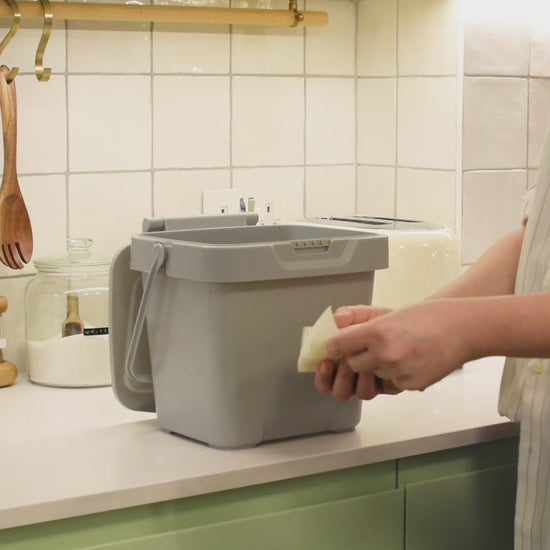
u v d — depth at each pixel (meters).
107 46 1.75
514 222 1.90
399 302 1.66
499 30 1.83
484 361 1.74
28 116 1.70
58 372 1.60
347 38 2.00
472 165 1.83
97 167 1.77
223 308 1.22
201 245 1.21
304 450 1.26
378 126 1.99
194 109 1.85
